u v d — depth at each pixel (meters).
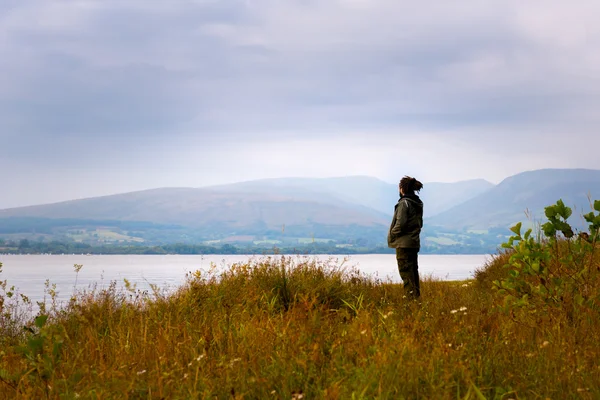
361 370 4.35
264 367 4.80
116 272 77.81
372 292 9.60
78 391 4.61
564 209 6.81
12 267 113.19
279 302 8.73
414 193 10.26
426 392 4.11
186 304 7.90
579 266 6.80
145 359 5.30
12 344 7.23
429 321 6.08
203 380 4.47
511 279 6.90
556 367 4.54
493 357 4.75
